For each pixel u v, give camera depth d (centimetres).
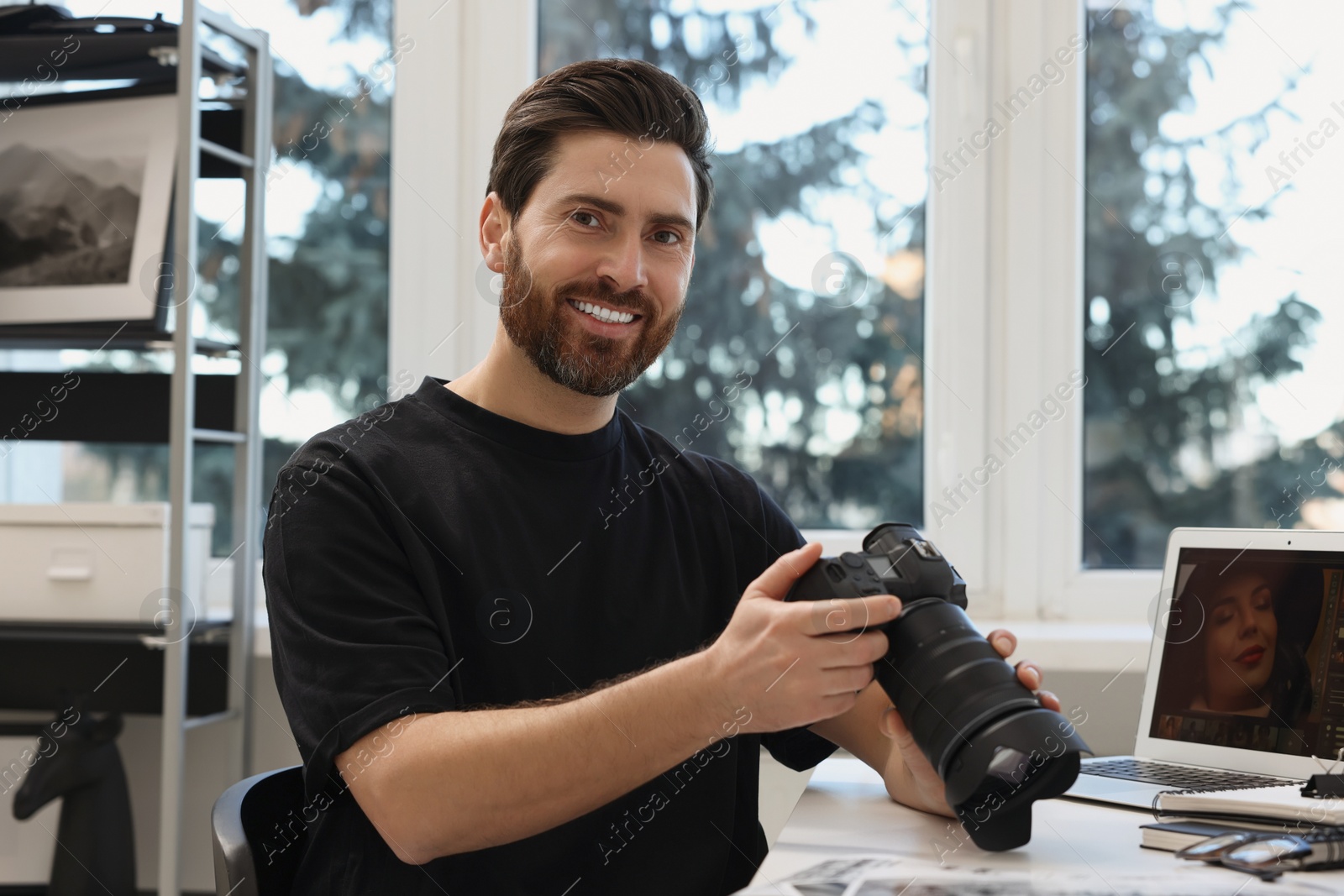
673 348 189
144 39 165
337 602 86
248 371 174
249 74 175
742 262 189
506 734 76
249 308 174
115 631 163
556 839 92
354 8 192
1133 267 185
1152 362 185
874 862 71
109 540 167
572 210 98
